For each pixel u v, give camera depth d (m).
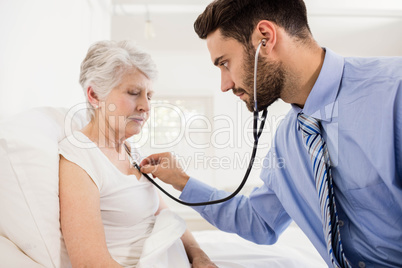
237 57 0.79
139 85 0.85
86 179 0.73
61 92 1.29
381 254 0.73
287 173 0.93
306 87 0.79
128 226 0.84
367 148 0.70
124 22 2.61
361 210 0.74
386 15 2.39
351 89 0.74
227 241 1.37
